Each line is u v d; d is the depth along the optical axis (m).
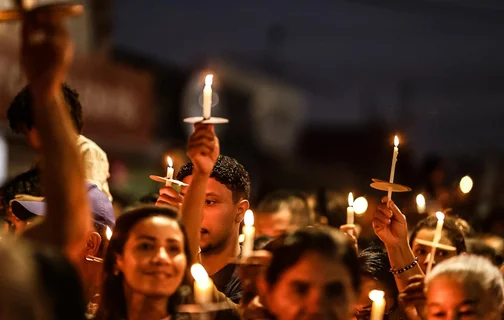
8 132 14.27
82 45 17.42
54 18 3.54
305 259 3.87
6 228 6.18
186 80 29.09
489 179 14.33
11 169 15.02
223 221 6.02
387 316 5.74
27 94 4.96
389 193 5.59
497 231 11.48
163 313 4.46
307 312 3.85
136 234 4.45
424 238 6.58
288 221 8.99
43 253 3.30
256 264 4.25
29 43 3.54
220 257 6.05
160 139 27.53
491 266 4.55
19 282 3.03
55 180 3.63
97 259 5.20
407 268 5.54
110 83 17.20
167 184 5.59
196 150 4.92
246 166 33.75
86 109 16.22
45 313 3.10
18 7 3.54
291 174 34.19
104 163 6.33
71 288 3.30
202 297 4.09
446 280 4.44
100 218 5.59
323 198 9.74
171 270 4.43
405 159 12.48
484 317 4.43
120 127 17.62
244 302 4.40
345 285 3.89
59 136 3.63
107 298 4.51
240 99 33.66
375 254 5.93
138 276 4.41
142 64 26.97
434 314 4.47
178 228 4.51
